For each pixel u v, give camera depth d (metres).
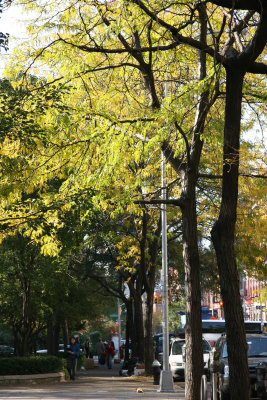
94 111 14.71
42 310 35.47
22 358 29.83
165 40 15.67
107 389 26.41
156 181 23.70
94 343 87.12
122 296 41.56
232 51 12.98
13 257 30.33
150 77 15.10
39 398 21.88
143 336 37.03
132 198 15.88
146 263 31.25
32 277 30.56
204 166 22.17
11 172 14.45
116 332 79.31
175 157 15.67
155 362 29.05
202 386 15.26
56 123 14.55
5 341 70.62
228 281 12.20
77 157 15.71
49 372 30.73
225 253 12.29
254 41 12.27
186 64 17.31
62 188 16.09
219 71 12.73
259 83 17.06
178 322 90.81
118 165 15.68
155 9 14.16
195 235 15.26
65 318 41.22
